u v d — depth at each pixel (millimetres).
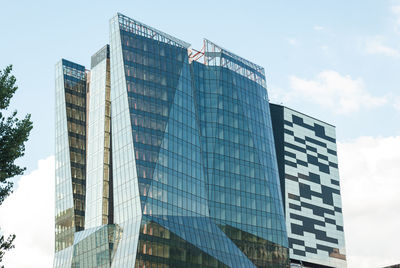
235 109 168500
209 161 158750
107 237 139875
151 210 133625
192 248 139250
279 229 166125
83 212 162625
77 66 179000
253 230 159250
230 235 153125
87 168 159750
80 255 150125
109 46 162125
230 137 164500
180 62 155875
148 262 128625
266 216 164125
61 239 162875
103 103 160500
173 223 137375
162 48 153750
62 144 171125
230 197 158125
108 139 156750
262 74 183375
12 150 53656
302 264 196500
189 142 150375
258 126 173125
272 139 177375
